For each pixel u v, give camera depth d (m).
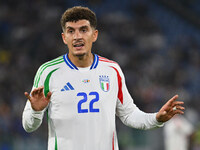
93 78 13.25
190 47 65.25
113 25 63.88
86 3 66.69
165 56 62.75
